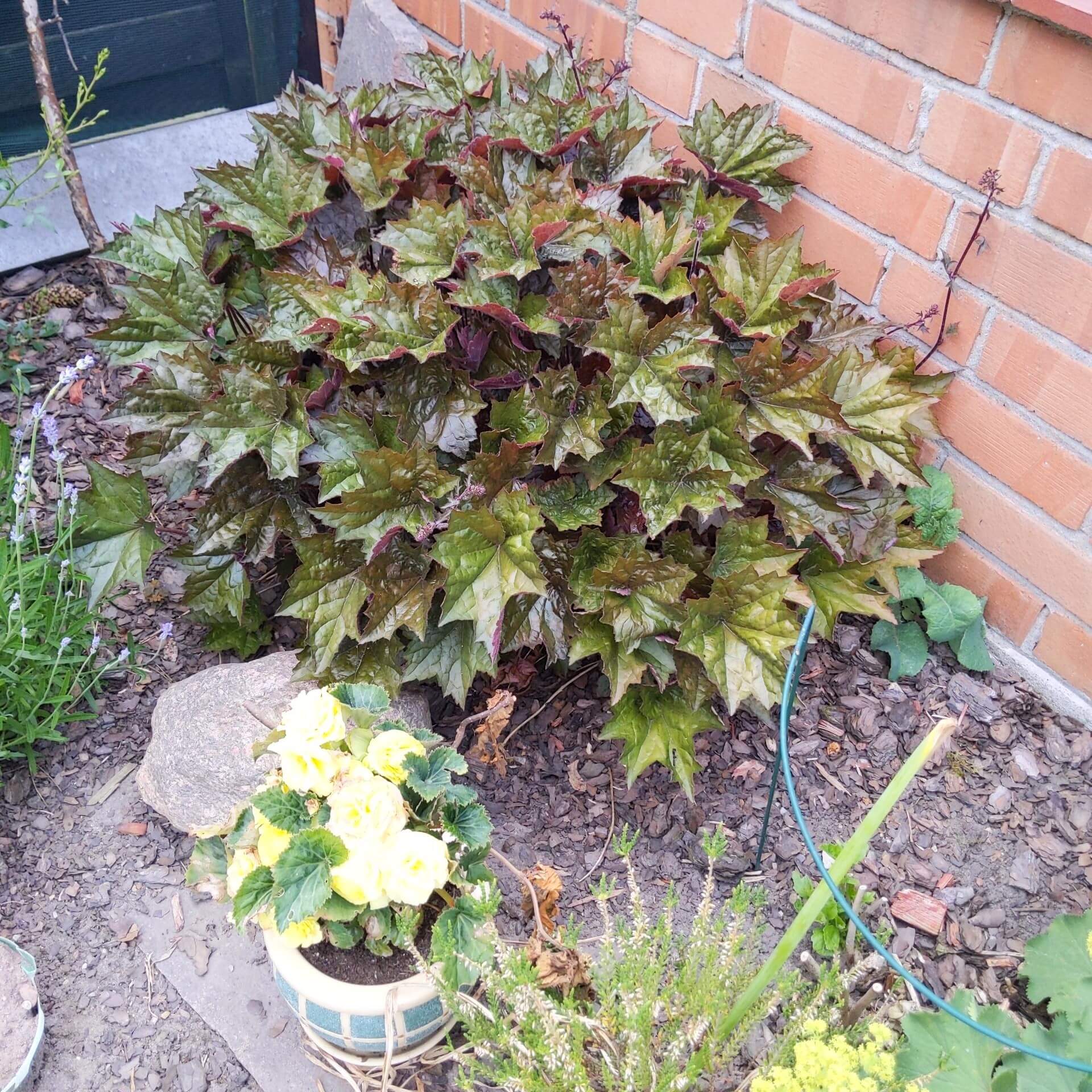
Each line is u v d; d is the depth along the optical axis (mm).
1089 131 1809
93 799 2148
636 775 1991
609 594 1946
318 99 2537
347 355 1959
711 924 1837
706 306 2082
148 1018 1852
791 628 1843
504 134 2326
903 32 2010
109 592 2221
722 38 2359
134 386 2041
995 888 1996
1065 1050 1648
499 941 1490
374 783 1542
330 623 2006
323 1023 1597
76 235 3238
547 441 1976
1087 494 2051
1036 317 2018
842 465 2283
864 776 2168
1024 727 2250
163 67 3205
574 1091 1423
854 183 2236
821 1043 1303
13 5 2846
